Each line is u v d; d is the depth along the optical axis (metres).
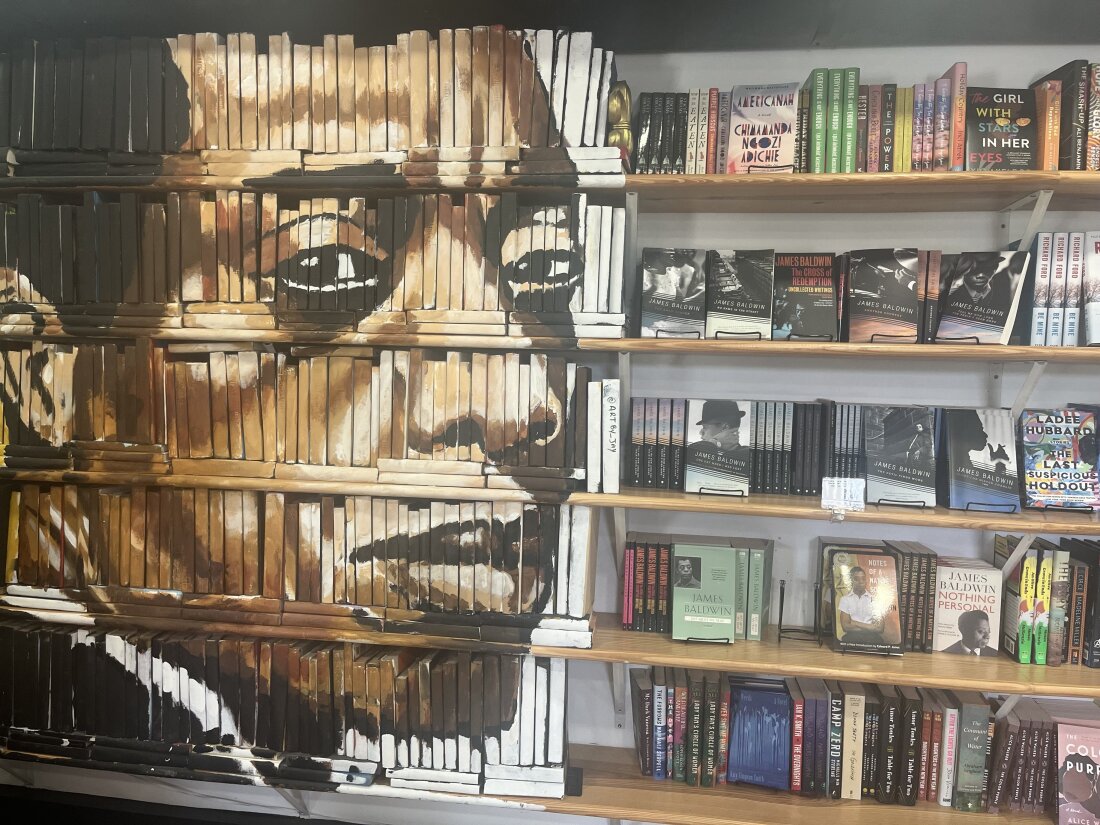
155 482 2.11
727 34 2.15
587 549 2.04
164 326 2.09
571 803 2.06
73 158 2.10
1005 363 2.21
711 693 2.14
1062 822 2.00
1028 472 2.09
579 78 1.96
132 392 2.12
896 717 2.09
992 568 2.11
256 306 2.06
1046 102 1.94
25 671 2.18
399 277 2.02
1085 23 2.03
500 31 1.97
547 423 2.02
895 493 2.07
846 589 2.11
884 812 2.05
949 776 2.08
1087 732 2.02
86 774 2.57
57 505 2.19
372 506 2.09
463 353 2.04
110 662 2.16
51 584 2.20
